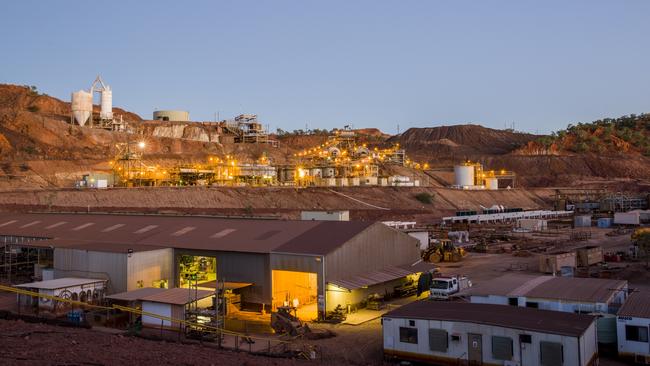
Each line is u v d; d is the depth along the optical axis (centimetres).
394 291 4509
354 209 13162
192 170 13438
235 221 5056
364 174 16525
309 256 3850
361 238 4244
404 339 2708
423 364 2655
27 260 5244
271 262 4009
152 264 4328
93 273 4306
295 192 13300
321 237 4216
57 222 5972
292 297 4181
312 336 3281
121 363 2061
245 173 14662
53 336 2591
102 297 4003
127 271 4122
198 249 4366
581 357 2280
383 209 13512
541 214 13975
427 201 15200
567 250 7488
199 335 3177
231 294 4003
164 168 14350
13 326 2816
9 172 12488
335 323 3656
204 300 3566
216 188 12338
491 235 9644
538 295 3234
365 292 4178
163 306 3388
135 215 5975
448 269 6006
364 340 3212
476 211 14100
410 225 10075
